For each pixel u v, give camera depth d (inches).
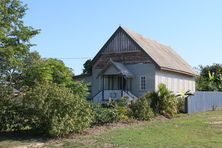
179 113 1439.5
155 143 679.7
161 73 1686.8
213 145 674.2
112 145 652.7
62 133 731.4
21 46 1081.4
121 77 1690.5
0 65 1069.8
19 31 1085.1
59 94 744.3
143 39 1847.9
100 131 818.2
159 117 1191.6
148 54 1644.9
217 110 1754.4
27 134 753.6
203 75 2655.0
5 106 763.4
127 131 821.2
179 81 1887.3
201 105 1665.8
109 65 1626.5
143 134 786.8
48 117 727.1
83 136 747.4
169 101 1266.0
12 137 721.6
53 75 1310.3
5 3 1070.4
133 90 1665.8
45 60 1301.7
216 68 2662.4
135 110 1091.3
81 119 775.7
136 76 1667.1
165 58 1812.3
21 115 762.8
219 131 879.1
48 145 660.1
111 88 1705.2
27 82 1144.2
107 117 936.3
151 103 1239.5
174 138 753.0
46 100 738.2
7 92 781.9
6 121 765.3
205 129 909.8
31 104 744.3
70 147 640.4
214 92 1850.4
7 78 1129.4
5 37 1023.0
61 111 736.3
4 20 1065.5
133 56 1683.1
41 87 756.6
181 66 1924.2
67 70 1366.9
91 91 1753.2
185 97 1521.9
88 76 1779.0
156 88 1627.7
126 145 652.7
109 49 1742.1
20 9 1098.1
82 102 783.7
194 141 717.3
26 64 1162.0
